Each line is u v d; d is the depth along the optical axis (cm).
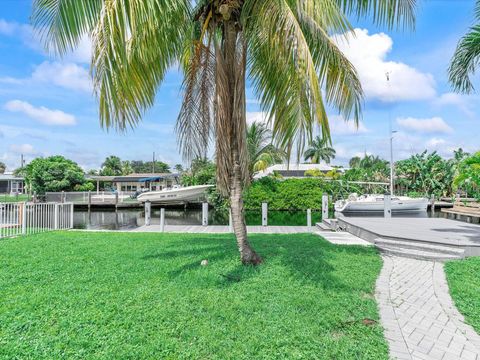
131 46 416
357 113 508
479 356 282
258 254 619
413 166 3419
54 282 468
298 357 267
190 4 505
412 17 502
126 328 319
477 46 732
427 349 293
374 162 5400
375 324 336
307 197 2316
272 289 429
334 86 508
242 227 556
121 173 7144
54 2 394
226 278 476
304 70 390
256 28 489
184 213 2422
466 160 909
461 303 401
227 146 528
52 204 1151
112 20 325
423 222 1085
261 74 551
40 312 356
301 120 410
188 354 271
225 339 297
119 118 389
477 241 677
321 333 312
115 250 707
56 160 3303
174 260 599
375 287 457
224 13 487
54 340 293
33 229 1056
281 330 315
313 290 427
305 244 773
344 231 1098
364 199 2128
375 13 507
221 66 513
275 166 2755
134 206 2720
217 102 524
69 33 400
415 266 587
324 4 456
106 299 395
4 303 382
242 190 554
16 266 563
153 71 512
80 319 337
